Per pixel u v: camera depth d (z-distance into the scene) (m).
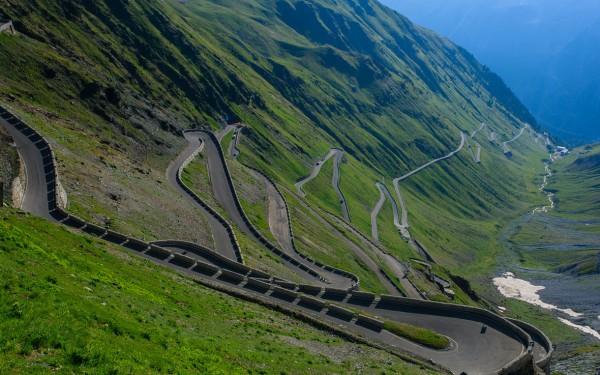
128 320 32.38
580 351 133.00
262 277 78.75
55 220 64.19
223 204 126.69
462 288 186.50
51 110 112.50
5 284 27.38
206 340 37.88
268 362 39.12
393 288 132.12
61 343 23.70
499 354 63.56
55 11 166.00
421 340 64.56
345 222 192.62
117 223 74.38
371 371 47.31
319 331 60.50
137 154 126.19
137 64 189.88
